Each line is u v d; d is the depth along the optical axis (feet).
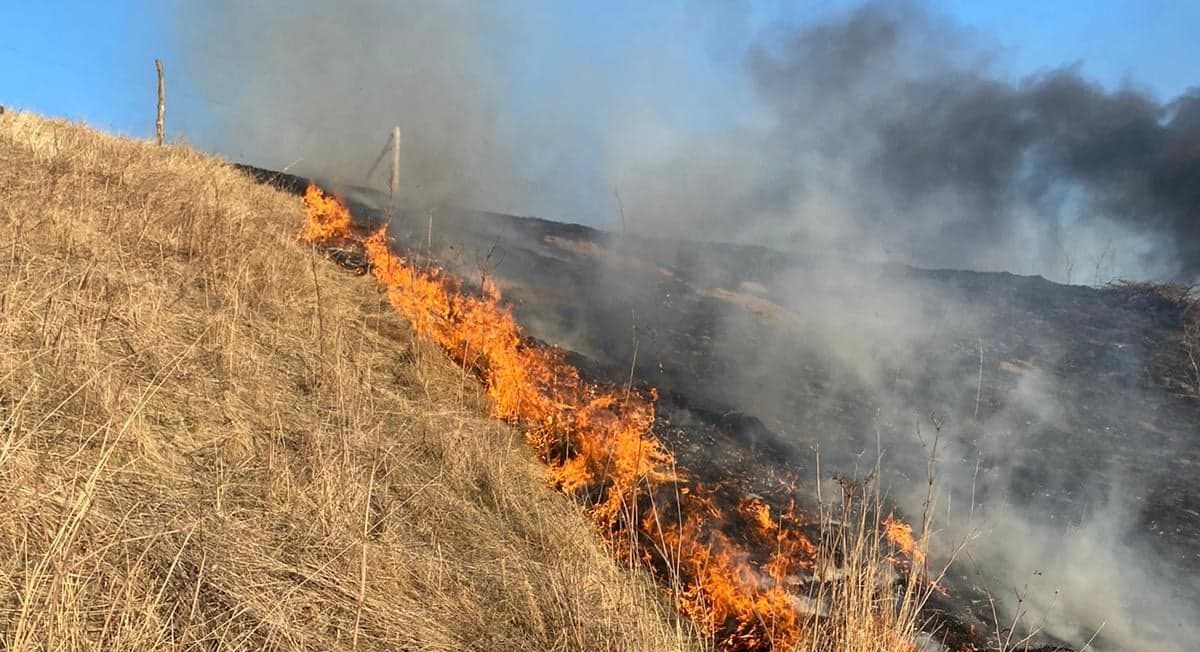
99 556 10.02
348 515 12.69
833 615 12.29
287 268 22.62
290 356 18.37
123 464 12.08
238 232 23.31
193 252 21.65
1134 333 33.06
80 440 12.14
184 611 9.75
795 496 18.40
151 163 29.12
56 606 8.77
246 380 16.26
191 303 18.89
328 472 13.30
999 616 15.40
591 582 13.06
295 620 10.32
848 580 12.64
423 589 11.93
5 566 9.43
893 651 11.71
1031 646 14.64
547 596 12.43
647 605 13.25
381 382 18.88
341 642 10.25
